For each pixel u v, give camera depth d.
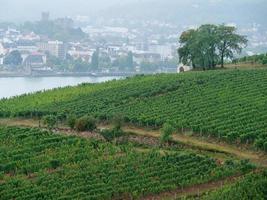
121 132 183.00
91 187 133.50
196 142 175.00
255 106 198.88
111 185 135.12
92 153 159.25
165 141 175.50
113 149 163.12
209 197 122.44
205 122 185.00
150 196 132.75
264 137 168.88
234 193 121.94
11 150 163.50
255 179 133.00
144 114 199.75
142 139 180.88
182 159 152.25
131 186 134.62
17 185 137.50
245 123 182.00
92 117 196.50
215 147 169.62
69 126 194.75
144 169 144.25
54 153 159.62
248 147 167.88
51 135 178.88
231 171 143.62
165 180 138.00
